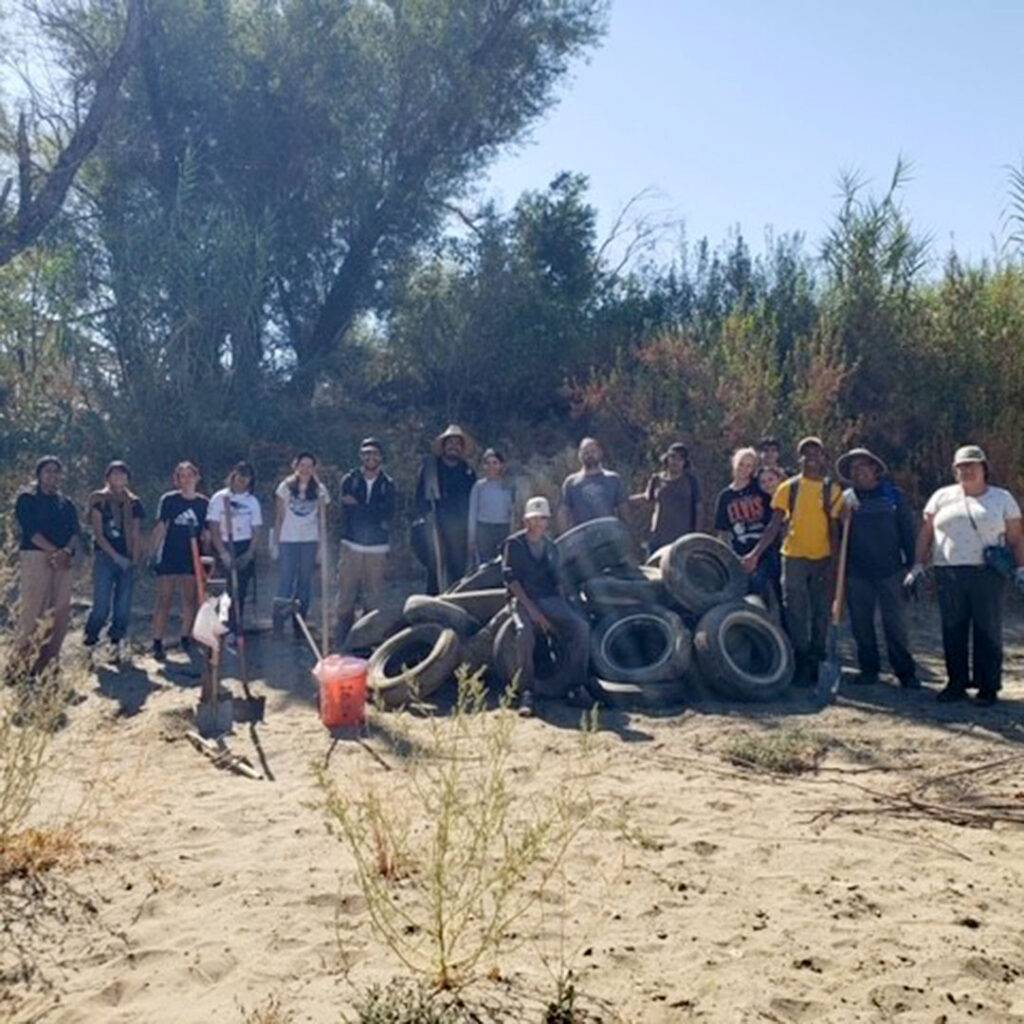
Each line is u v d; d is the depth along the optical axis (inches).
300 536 443.2
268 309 774.5
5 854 199.0
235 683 374.9
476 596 382.3
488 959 161.2
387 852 196.2
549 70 832.3
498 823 189.8
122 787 247.9
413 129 799.7
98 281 690.8
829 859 204.2
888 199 658.2
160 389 656.4
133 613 486.9
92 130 690.2
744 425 577.6
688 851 206.8
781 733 296.7
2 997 152.7
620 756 279.0
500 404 761.6
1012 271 647.8
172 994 153.1
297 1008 147.6
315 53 767.1
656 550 424.2
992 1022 146.1
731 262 766.5
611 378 654.5
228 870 196.1
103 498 417.1
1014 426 582.9
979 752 283.1
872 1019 146.3
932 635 459.5
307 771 264.5
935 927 174.1
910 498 584.1
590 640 342.0
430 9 792.3
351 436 701.3
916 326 635.5
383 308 799.7
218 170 766.5
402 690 336.2
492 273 768.9
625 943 167.0
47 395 679.1
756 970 159.3
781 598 382.3
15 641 365.4
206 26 757.3
